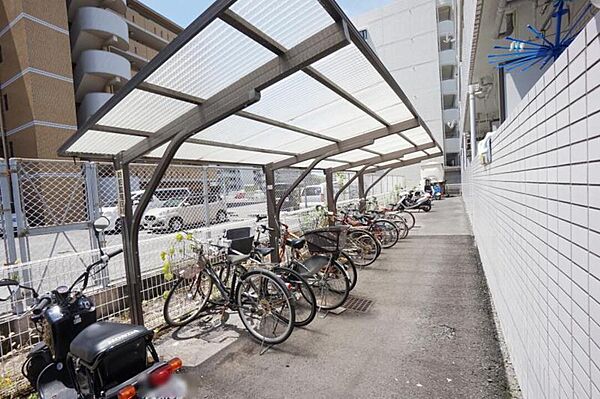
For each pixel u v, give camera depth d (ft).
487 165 13.21
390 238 22.09
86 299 7.48
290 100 9.89
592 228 3.51
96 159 10.05
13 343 9.50
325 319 11.14
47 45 47.96
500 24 13.46
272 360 8.75
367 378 7.77
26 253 10.73
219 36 6.17
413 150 23.88
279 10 5.76
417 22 73.10
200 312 11.73
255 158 16.22
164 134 8.96
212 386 7.72
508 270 8.49
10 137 49.65
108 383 5.66
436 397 7.02
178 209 17.89
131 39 78.79
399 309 11.78
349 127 14.16
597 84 3.28
